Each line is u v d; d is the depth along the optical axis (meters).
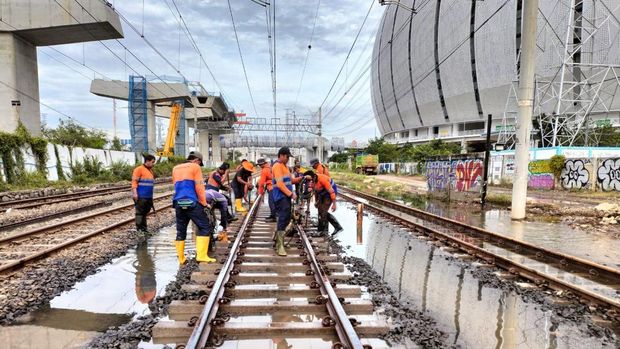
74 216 12.97
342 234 10.41
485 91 80.75
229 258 6.21
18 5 25.44
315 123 60.94
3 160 21.62
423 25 92.00
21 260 6.26
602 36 62.81
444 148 65.75
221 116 77.50
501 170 29.59
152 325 4.10
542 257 7.67
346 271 6.31
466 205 17.92
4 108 26.48
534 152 28.97
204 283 5.48
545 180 25.70
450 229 11.27
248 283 5.54
